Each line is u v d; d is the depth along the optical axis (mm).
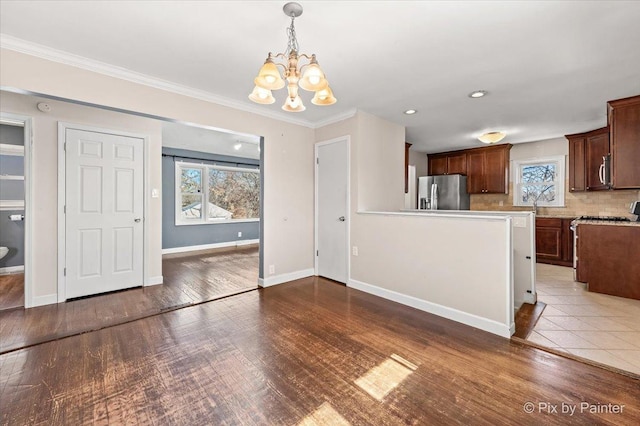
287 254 3971
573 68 2518
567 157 5066
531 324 2576
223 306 3025
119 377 1806
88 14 1814
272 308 2973
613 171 3217
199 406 1566
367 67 2521
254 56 2344
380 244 3355
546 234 4973
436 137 5086
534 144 5430
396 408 1555
